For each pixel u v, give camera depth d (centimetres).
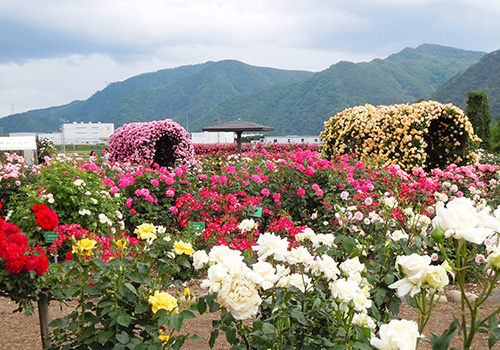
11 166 782
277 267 213
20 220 531
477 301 143
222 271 171
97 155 936
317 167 679
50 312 400
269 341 199
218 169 1078
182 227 636
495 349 320
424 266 141
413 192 578
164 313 197
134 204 665
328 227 541
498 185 652
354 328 194
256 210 583
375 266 250
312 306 210
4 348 334
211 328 365
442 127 1104
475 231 133
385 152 1043
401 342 129
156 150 1290
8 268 241
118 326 222
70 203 565
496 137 2136
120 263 225
